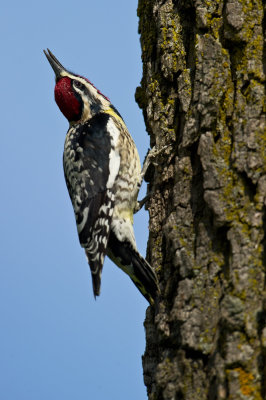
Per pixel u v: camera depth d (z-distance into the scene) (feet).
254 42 24.25
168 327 23.36
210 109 24.23
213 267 22.25
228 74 24.58
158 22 29.19
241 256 21.25
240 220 21.85
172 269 24.86
